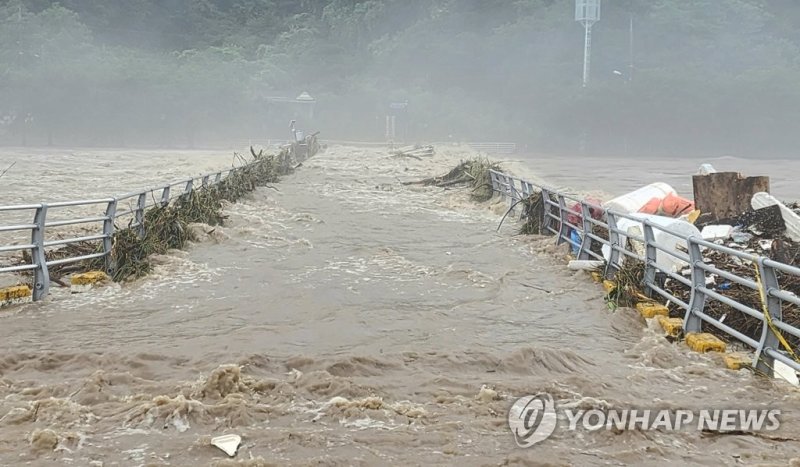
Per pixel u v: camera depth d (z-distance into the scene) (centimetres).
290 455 598
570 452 615
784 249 1212
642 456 610
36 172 3797
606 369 836
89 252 1388
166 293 1170
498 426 665
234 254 1502
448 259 1506
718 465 600
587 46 8725
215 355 846
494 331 991
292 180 3438
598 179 4159
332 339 930
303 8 13625
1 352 853
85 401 706
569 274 1354
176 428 649
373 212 2288
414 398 734
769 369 806
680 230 1233
